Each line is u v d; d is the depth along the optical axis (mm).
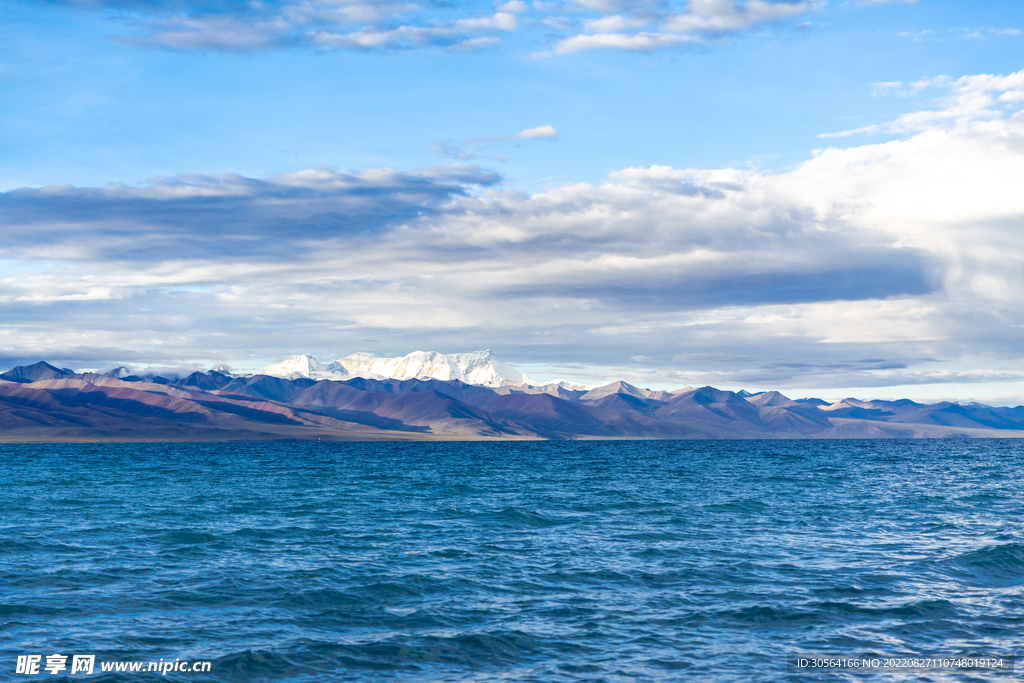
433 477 112250
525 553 40781
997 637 25344
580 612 28734
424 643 25109
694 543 43938
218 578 34406
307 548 42719
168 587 32656
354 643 25125
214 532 48938
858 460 183750
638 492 80062
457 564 37719
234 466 153250
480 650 24469
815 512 59688
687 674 22234
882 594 31078
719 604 29734
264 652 24156
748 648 24469
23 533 48469
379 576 34875
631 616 28156
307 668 22906
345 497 75750
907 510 61156
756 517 56406
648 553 40562
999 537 45469
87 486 91938
